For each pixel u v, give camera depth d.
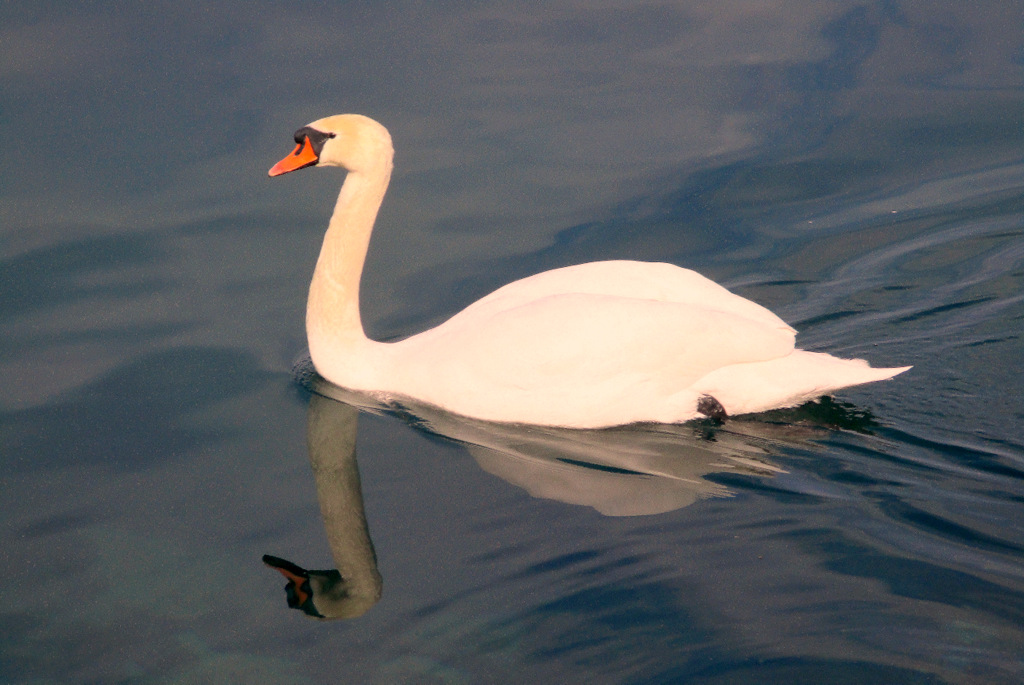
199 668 9.38
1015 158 19.19
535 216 18.03
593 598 9.98
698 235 17.47
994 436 12.59
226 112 20.42
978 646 9.23
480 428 13.16
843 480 11.80
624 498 11.56
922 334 14.80
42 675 9.35
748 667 9.11
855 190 18.61
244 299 15.89
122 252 16.81
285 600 10.16
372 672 9.25
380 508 11.52
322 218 18.00
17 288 15.87
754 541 10.73
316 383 14.09
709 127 20.38
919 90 21.42
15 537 11.12
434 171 19.11
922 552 10.47
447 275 16.58
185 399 13.62
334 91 21.09
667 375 12.91
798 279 16.36
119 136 19.78
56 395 13.62
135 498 11.77
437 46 23.34
